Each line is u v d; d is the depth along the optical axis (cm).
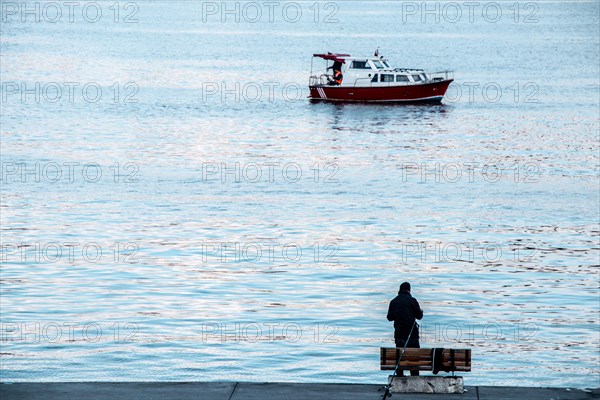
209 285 11762
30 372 8594
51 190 17925
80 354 9075
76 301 11000
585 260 13138
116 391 4894
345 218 15850
